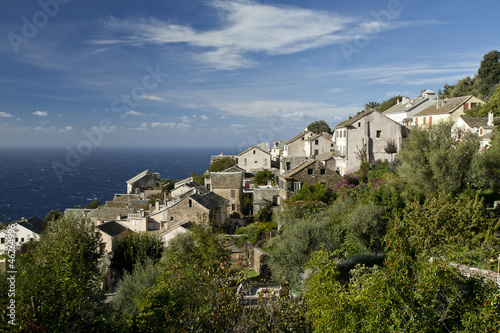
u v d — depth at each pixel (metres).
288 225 28.19
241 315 10.91
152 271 21.47
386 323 8.45
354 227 21.16
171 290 13.75
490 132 34.19
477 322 8.31
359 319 8.92
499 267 11.62
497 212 19.95
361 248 20.95
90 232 17.86
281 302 11.23
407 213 19.55
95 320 12.20
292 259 20.12
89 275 14.35
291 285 18.89
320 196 39.94
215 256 24.55
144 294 14.09
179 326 11.08
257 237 33.31
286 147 74.50
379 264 17.28
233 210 50.62
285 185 44.34
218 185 50.53
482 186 23.58
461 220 16.81
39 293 10.79
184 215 42.03
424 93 64.12
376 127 50.72
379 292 8.92
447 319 8.89
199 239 25.53
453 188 23.25
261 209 45.97
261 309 11.05
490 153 23.61
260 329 10.38
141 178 91.19
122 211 50.22
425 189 23.95
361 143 50.62
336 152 54.94
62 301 11.20
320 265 12.24
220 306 11.13
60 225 17.05
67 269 12.38
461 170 23.47
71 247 14.29
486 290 9.23
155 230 45.62
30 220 44.38
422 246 15.74
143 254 31.95
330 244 21.14
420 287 8.82
